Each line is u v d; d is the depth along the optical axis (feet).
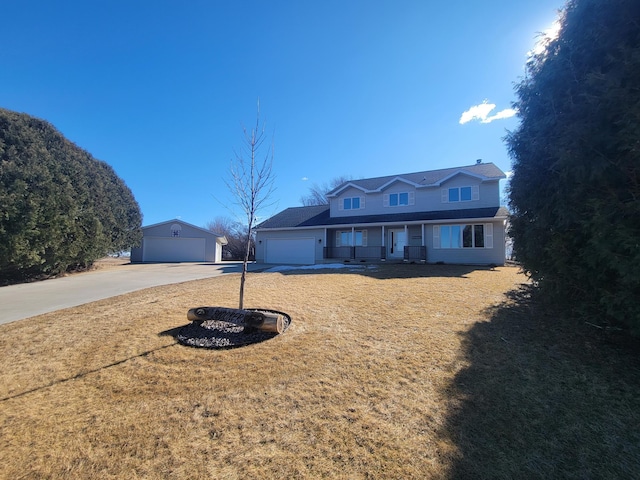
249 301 23.50
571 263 13.26
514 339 14.51
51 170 46.55
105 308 23.09
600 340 13.65
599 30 11.21
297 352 14.02
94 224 52.80
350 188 70.33
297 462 7.44
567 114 12.84
